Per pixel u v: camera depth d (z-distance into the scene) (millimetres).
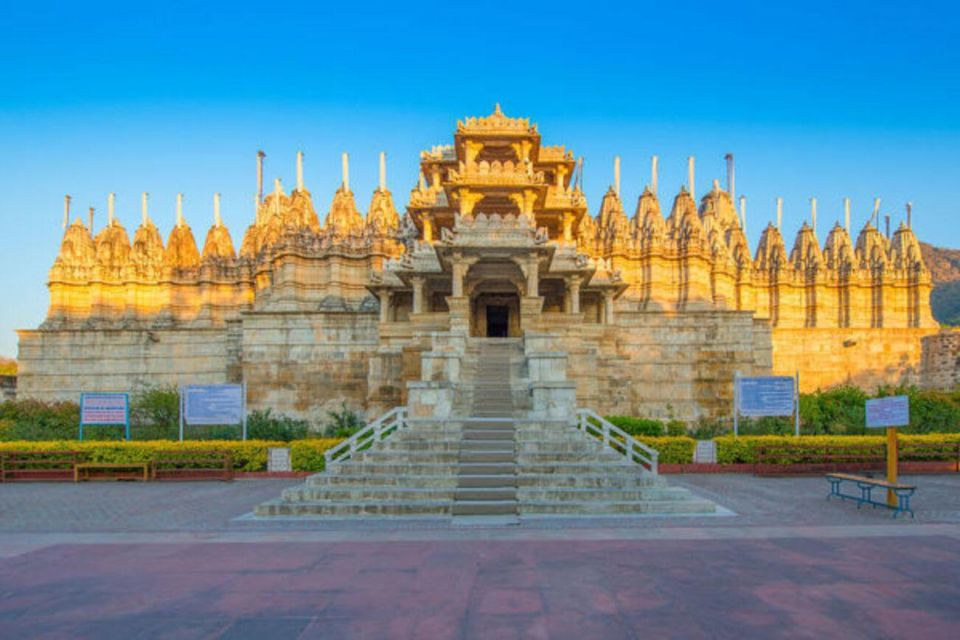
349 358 48594
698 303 60000
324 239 54875
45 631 10109
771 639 9547
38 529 18375
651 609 10812
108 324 65875
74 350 61125
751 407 31938
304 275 54156
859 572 12977
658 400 49406
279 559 14305
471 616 10531
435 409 26250
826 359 66125
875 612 10672
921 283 69562
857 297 70750
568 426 24828
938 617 10445
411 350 39281
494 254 37281
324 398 48438
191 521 19312
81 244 68250
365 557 14367
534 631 9875
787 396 31844
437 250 37312
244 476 30500
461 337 33719
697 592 11688
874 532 16875
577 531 16984
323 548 15297
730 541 15766
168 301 66062
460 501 19766
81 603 11430
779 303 70375
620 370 44250
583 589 11891
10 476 29734
